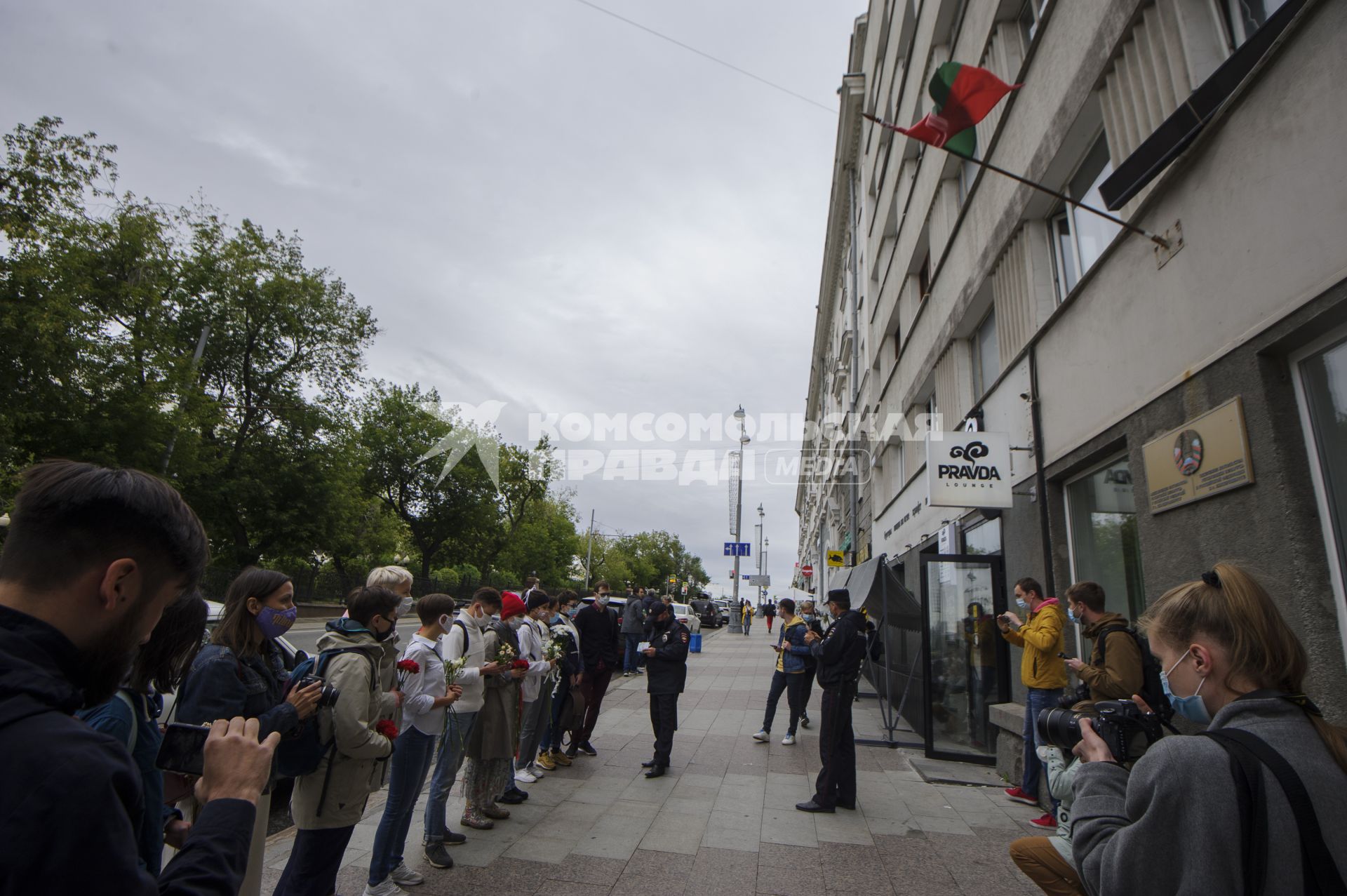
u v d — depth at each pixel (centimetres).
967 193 979
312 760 315
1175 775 158
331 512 3120
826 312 3497
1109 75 580
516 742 560
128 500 133
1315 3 346
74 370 1939
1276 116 378
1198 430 443
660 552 10275
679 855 481
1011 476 738
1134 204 534
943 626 828
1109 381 576
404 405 4544
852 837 519
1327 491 365
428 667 427
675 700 705
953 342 1102
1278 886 144
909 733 950
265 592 295
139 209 2323
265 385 3053
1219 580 182
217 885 133
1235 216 414
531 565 6266
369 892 402
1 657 115
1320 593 358
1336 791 150
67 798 106
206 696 271
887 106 1761
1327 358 365
